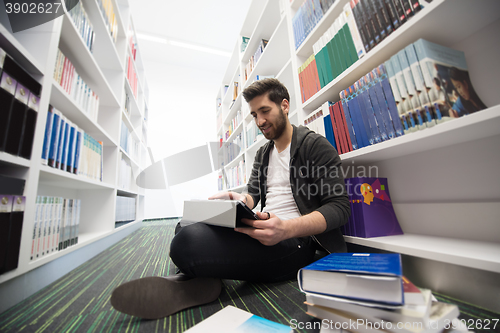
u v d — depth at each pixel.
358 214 0.79
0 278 0.51
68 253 0.86
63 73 0.97
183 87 4.41
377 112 0.73
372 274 0.34
